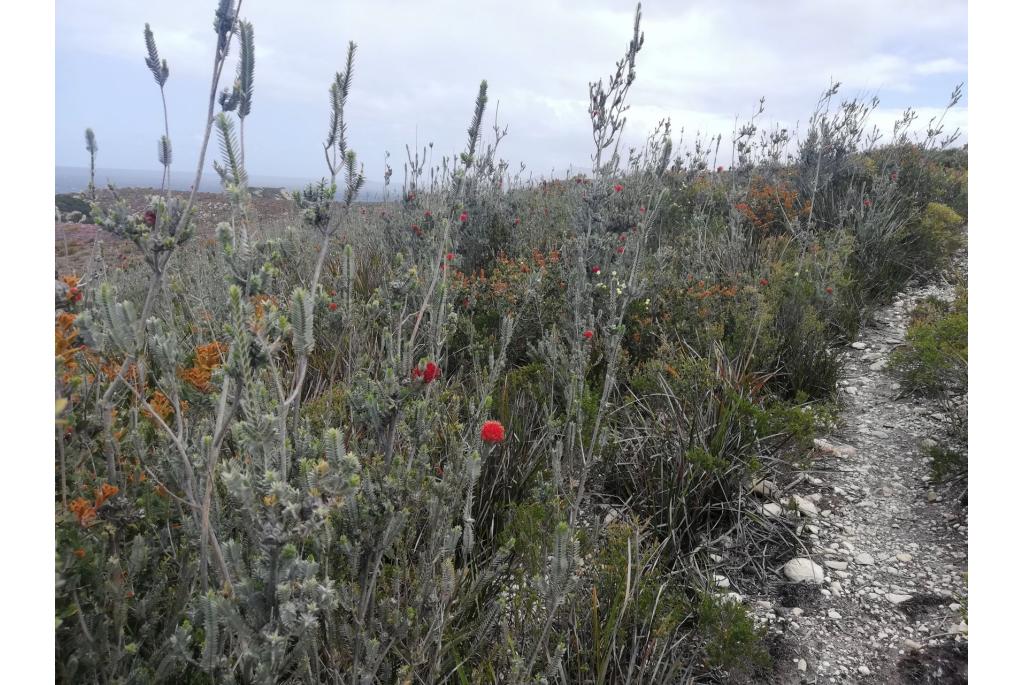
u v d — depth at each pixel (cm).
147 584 153
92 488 151
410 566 181
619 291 239
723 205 788
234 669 120
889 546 286
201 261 334
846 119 721
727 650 204
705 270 526
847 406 419
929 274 647
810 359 425
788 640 232
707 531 285
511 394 314
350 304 181
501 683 172
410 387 150
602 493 291
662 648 200
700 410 315
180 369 144
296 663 137
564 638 188
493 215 597
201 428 153
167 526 153
